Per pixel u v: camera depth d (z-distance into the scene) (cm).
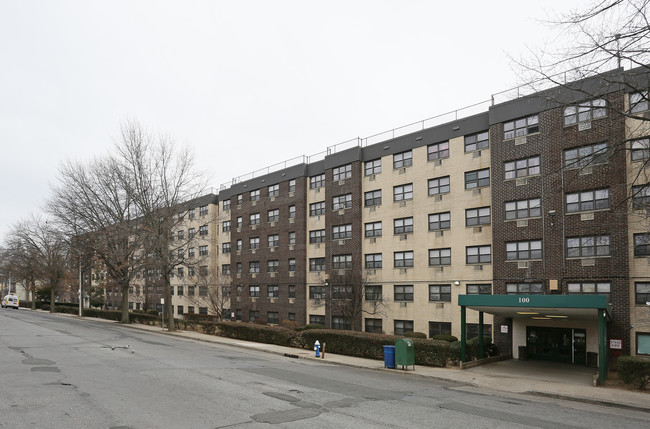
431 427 948
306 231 4122
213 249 5272
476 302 1964
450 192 3062
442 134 3156
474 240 2897
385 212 3456
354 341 2362
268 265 4478
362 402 1174
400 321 3262
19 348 1950
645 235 2117
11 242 6931
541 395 1491
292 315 4112
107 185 4088
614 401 1359
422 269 3156
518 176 2677
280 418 959
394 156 3466
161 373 1468
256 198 4762
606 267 2272
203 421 909
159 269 4162
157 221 3866
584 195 2394
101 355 1848
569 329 2380
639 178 2170
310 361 2175
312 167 4162
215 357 2028
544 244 2511
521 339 2528
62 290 7181
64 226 4700
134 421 889
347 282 3322
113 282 5438
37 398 1044
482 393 1473
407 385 1538
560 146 2492
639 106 2195
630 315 2175
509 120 2747
